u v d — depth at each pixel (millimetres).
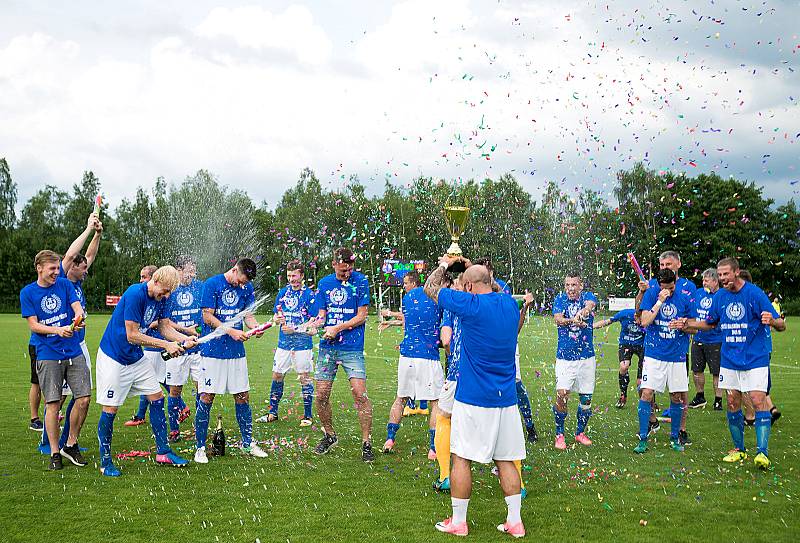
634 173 41781
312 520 4602
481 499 5164
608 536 4312
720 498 5168
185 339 6270
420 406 9453
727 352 6539
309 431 7938
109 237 61531
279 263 43281
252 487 5453
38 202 67688
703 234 41031
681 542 4203
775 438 7422
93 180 66938
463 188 38844
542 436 7684
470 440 4332
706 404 9852
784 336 23672
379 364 15391
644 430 6859
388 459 6508
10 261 53062
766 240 43156
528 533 4371
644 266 36719
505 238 35031
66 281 6391
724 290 6574
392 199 42719
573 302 7160
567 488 5461
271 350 18891
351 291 6723
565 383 7012
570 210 31562
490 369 4355
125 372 5879
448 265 5086
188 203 41250
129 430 7770
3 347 18094
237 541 4176
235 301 6594
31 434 7328
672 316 6887
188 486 5449
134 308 5809
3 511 4738
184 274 8133
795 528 4457
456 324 5414
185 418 8273
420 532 4375
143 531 4352
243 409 6645
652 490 5406
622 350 9555
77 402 6145
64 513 4711
